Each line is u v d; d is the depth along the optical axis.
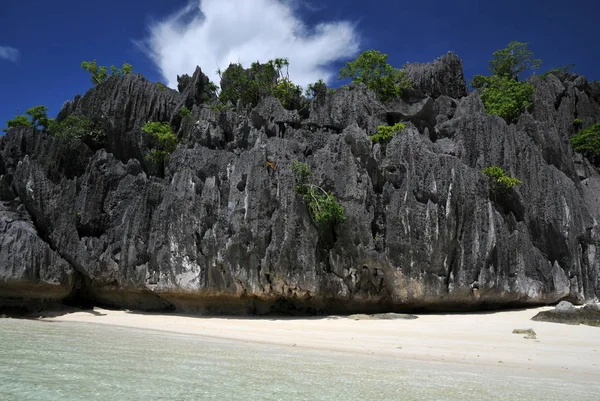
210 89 51.44
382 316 33.12
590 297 39.00
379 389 13.26
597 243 40.19
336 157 37.72
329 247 36.12
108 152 45.34
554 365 18.25
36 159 43.94
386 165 37.66
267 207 36.06
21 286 37.28
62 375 14.05
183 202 37.56
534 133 44.56
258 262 35.22
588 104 55.16
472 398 12.33
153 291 38.25
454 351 21.36
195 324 31.06
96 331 26.78
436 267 34.97
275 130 41.94
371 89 45.72
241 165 37.78
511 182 38.09
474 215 36.19
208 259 36.34
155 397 11.88
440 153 39.75
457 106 47.72
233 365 16.36
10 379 13.41
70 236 40.25
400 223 35.16
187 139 43.38
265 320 33.00
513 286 36.56
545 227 39.38
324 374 15.20
